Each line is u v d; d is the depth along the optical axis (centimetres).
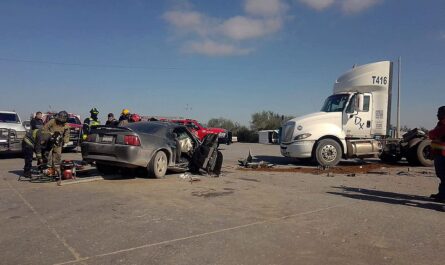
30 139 1020
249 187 938
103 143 996
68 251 475
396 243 523
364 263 451
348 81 1552
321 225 604
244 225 598
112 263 439
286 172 1277
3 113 1788
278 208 715
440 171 773
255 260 456
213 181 1023
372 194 874
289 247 502
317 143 1466
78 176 1048
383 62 1514
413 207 741
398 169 1408
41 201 741
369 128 1514
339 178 1138
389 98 1528
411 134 1564
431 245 516
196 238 532
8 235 532
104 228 571
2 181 971
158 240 521
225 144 3297
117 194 819
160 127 1091
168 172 1173
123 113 1402
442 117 775
